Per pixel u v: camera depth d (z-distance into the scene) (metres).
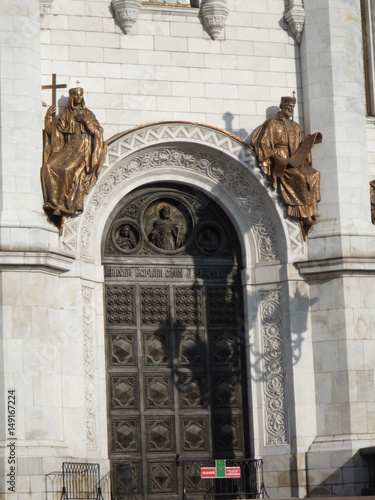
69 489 47.88
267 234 54.00
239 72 53.91
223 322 54.09
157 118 52.59
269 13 54.59
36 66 49.81
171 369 53.09
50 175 49.56
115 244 53.19
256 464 52.53
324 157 53.62
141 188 53.88
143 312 53.19
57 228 49.84
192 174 53.91
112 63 52.25
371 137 55.56
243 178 53.88
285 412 52.78
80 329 50.12
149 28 52.97
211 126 52.84
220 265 54.41
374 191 54.81
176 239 54.16
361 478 51.09
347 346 52.19
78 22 51.97
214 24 53.50
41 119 49.94
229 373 53.75
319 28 54.22
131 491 51.34
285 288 53.19
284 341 53.09
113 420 51.97
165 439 52.56
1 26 49.22
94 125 50.88
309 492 51.69
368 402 52.09
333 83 53.78
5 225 47.88
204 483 52.69
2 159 48.59
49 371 48.34
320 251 52.78
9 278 48.00
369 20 56.31
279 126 53.38
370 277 53.06
